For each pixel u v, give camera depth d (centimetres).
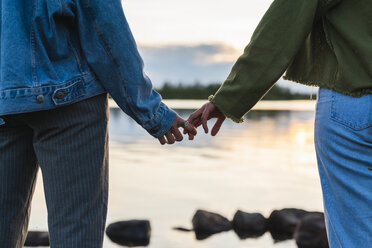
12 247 182
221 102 201
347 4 173
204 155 933
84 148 174
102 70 175
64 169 173
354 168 170
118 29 174
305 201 566
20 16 163
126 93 178
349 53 171
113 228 416
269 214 503
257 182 673
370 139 167
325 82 176
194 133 211
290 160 877
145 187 630
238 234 440
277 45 185
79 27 171
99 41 173
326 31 178
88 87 173
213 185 648
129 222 417
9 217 180
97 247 183
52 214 177
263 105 3603
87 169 176
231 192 607
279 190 623
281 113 2366
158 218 479
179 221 470
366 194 167
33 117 170
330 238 179
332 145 174
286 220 449
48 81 164
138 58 179
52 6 163
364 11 169
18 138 176
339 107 171
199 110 214
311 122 1761
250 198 577
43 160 175
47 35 164
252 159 883
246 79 194
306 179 699
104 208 185
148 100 187
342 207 173
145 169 766
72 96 169
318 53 183
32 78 162
